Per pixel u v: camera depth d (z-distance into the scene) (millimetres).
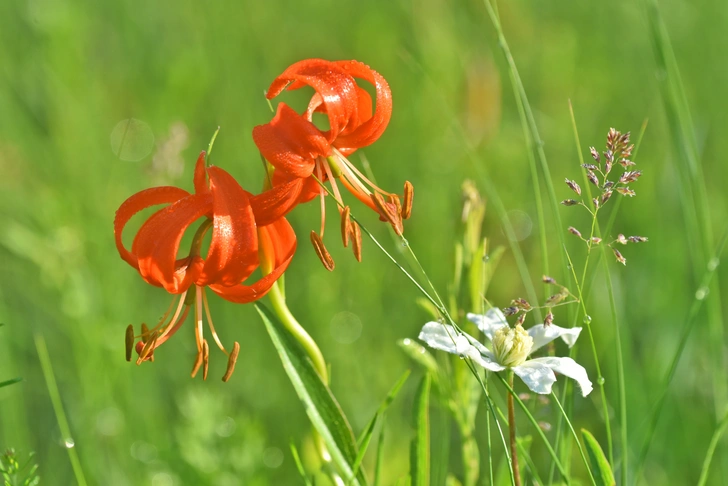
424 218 7305
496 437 5312
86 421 5461
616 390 5156
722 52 9367
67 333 6191
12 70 8242
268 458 5566
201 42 8930
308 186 3340
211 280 3092
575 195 7547
